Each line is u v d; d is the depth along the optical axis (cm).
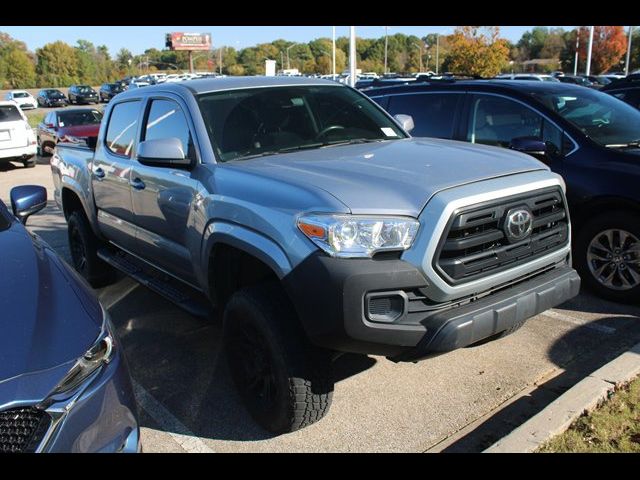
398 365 416
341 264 283
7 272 279
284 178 327
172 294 438
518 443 308
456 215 296
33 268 286
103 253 570
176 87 434
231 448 334
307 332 297
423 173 326
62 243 820
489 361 418
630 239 493
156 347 469
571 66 6638
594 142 515
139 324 516
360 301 281
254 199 326
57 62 9869
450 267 296
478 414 355
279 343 312
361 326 283
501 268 319
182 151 383
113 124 519
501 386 385
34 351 230
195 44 10650
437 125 630
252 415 352
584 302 515
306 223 293
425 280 291
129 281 633
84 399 234
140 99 477
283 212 307
